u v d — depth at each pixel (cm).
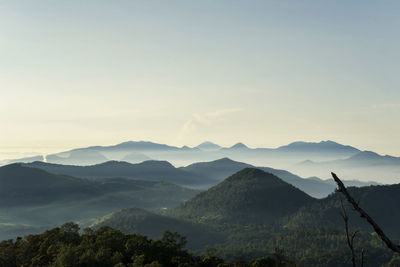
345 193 906
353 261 910
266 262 10556
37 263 10925
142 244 11738
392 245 813
